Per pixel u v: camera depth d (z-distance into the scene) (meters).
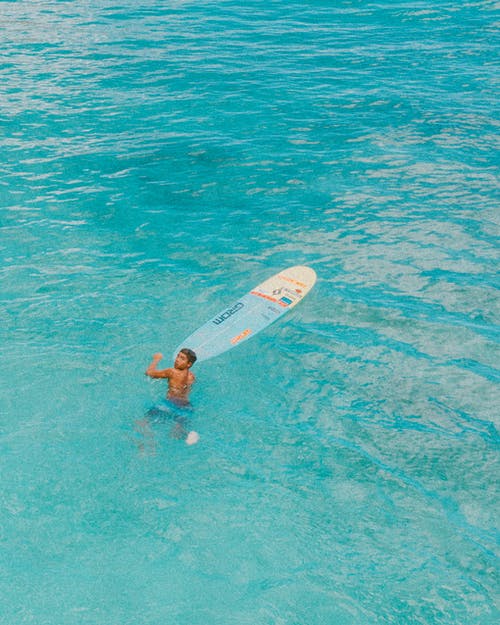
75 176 15.25
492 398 9.69
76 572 7.11
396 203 14.54
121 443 8.69
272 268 12.45
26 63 20.86
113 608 6.77
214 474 8.35
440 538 7.67
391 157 16.38
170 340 10.55
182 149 16.62
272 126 17.86
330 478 8.39
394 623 6.75
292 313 11.34
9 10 25.62
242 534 7.61
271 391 9.72
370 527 7.77
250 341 10.68
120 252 12.74
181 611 6.77
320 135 17.44
